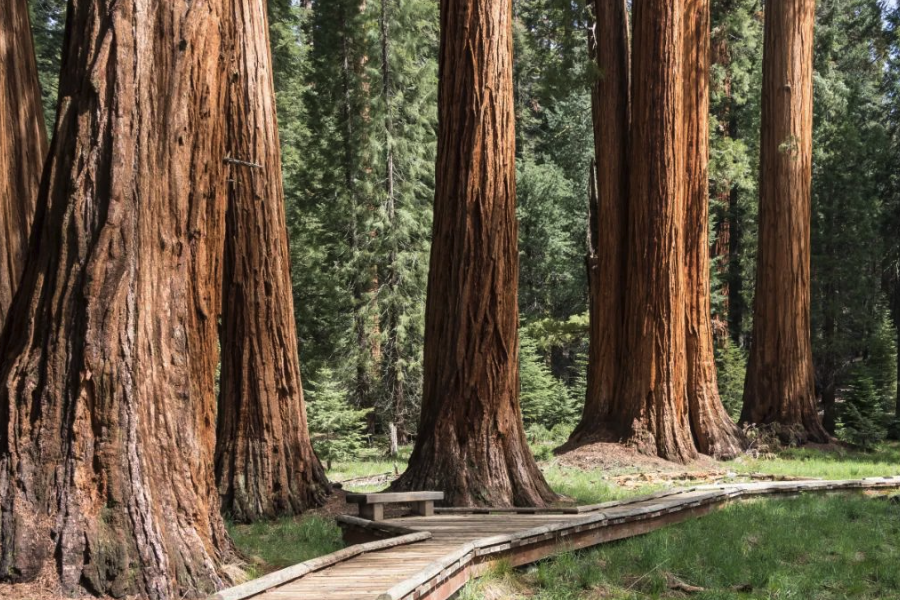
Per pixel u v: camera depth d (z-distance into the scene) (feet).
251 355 35.42
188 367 19.84
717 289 108.17
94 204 18.45
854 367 103.55
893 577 25.20
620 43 61.41
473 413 35.35
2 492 17.31
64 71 19.30
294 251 88.43
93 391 17.90
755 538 30.63
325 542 28.30
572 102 130.72
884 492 45.39
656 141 55.83
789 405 69.00
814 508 37.68
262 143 36.24
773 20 71.05
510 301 36.35
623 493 41.42
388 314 82.89
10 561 16.81
